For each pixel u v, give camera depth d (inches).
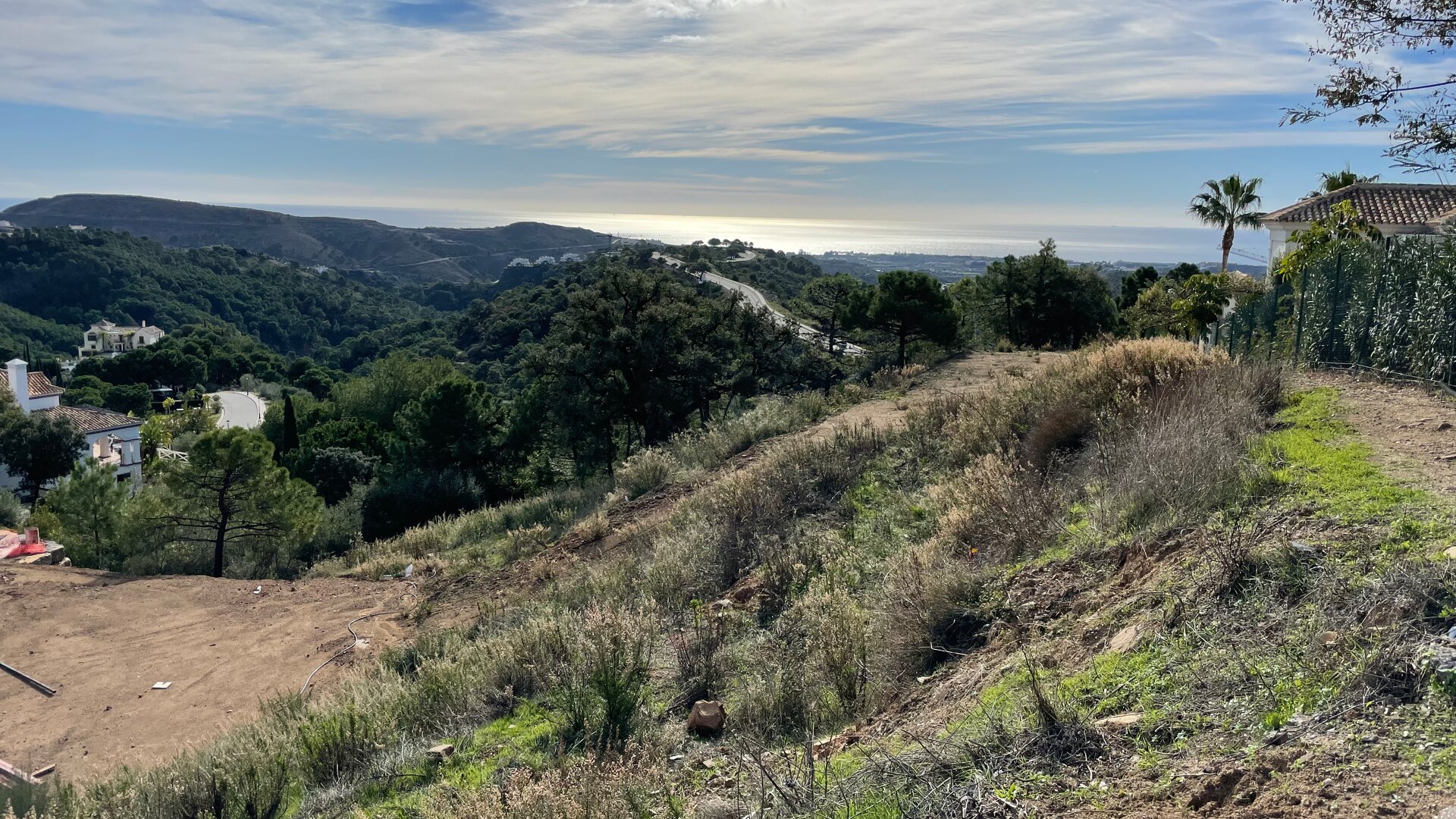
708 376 1225.4
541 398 1293.1
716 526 410.9
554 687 270.8
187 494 733.9
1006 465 342.0
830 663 230.7
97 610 534.9
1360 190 1080.8
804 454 484.1
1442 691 119.2
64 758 349.4
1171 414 325.4
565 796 173.0
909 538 335.3
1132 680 156.7
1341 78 294.8
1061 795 127.6
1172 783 121.2
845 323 1301.7
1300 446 271.1
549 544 559.2
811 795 149.6
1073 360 558.6
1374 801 102.6
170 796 247.9
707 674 257.6
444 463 1242.0
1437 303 398.0
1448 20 270.8
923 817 130.3
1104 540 244.4
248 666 437.1
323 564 697.0
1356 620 146.8
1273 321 591.8
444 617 470.0
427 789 223.1
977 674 198.4
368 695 312.3
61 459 1795.0
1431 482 218.4
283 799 249.0
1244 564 177.9
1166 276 1672.0
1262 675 141.7
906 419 535.2
